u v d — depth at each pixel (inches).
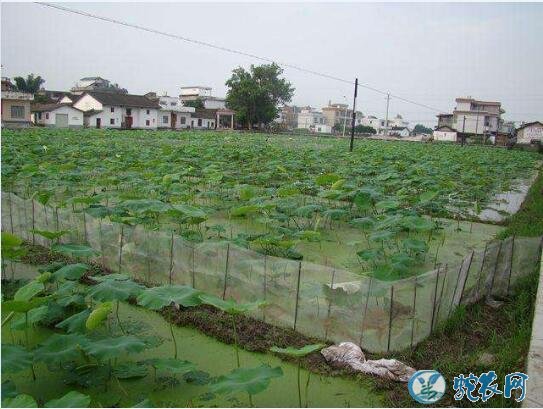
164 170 616.1
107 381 192.2
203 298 198.5
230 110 2807.6
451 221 497.4
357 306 225.1
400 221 351.9
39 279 226.1
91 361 203.6
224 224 428.5
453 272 245.9
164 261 288.0
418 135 3870.6
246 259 254.1
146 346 198.2
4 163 629.0
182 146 1050.7
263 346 222.8
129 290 216.5
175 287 213.9
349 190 483.5
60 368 199.6
